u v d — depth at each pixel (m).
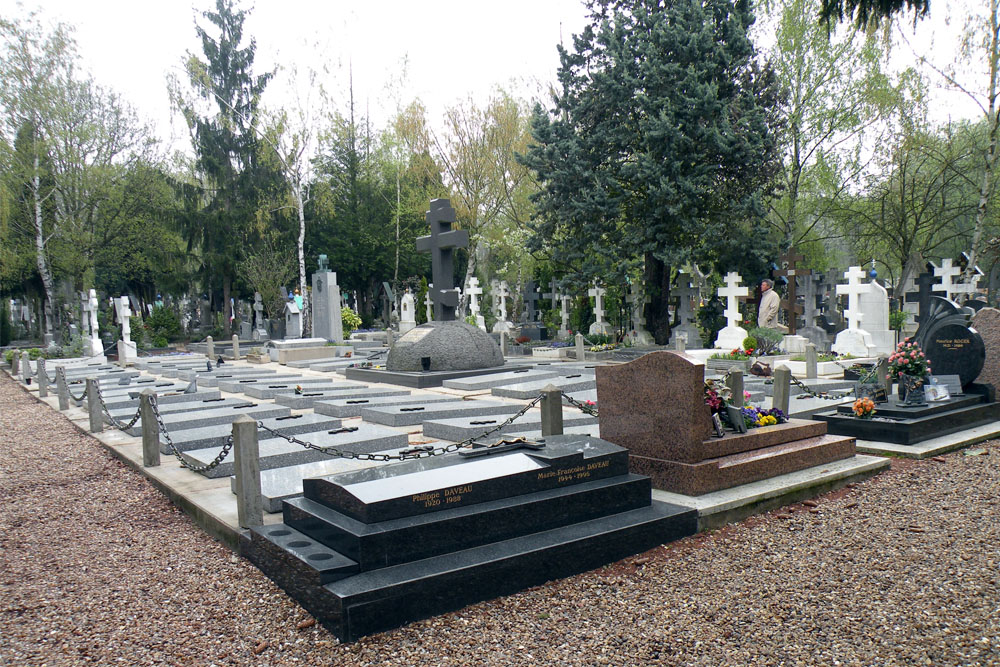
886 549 5.56
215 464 7.20
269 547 5.27
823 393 12.15
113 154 36.75
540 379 15.21
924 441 9.35
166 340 39.34
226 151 43.50
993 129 23.53
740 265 25.14
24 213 35.47
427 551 4.85
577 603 4.73
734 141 23.70
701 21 24.83
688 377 6.57
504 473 5.45
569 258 26.91
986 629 4.14
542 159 26.91
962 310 11.30
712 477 6.63
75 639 4.51
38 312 47.81
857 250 35.81
